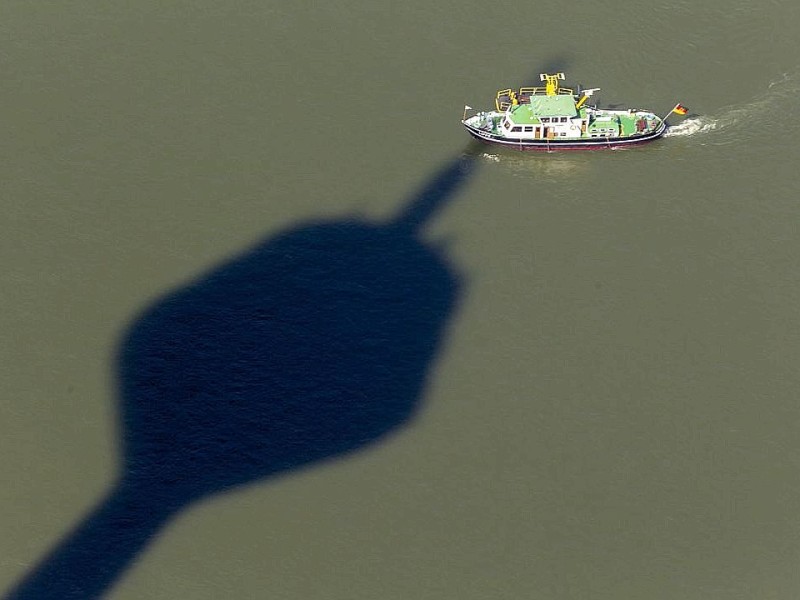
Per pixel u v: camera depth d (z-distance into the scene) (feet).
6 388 583.58
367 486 554.05
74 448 565.53
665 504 547.90
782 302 615.57
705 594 520.83
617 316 610.65
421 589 523.29
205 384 589.32
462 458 562.66
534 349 599.16
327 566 529.86
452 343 602.03
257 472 559.79
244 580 525.34
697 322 608.19
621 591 522.47
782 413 576.20
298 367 595.47
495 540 537.65
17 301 615.57
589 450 564.71
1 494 549.13
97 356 597.11
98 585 524.11
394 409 580.30
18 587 523.70
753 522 541.75
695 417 575.38
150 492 552.41
